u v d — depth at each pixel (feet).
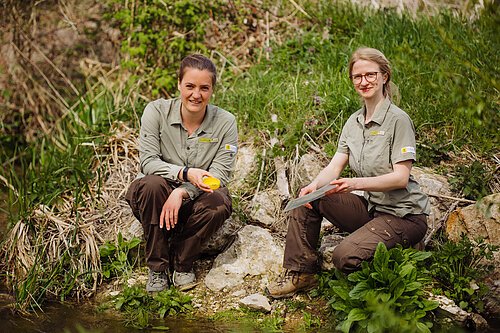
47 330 12.00
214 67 12.87
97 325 12.17
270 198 15.14
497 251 13.02
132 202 12.89
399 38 19.97
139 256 14.33
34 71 22.62
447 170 15.51
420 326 11.30
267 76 19.35
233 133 13.37
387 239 12.03
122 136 17.76
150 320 12.35
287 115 17.16
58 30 23.44
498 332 12.12
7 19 22.63
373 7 22.53
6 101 22.24
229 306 12.82
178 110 13.17
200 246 13.17
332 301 12.23
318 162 15.61
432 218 14.30
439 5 22.71
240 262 13.61
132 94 20.31
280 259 13.65
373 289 11.64
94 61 22.49
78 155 17.66
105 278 13.91
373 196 12.42
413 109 16.87
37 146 20.92
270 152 16.11
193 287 13.37
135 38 21.33
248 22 22.39
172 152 13.23
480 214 13.60
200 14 21.74
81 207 15.70
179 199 12.52
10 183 17.90
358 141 12.54
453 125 16.53
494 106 13.46
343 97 17.12
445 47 18.45
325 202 12.48
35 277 13.30
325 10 22.50
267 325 12.09
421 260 12.45
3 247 14.79
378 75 12.17
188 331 11.88
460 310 12.03
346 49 19.93
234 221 14.46
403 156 11.89
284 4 23.17
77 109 21.52
